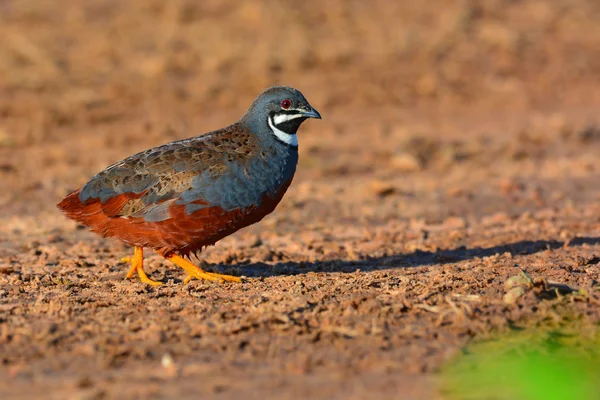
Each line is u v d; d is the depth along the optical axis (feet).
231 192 36.99
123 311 33.04
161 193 36.70
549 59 95.76
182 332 30.58
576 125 76.07
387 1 108.58
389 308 32.63
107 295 35.60
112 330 30.99
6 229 50.14
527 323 31.27
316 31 98.22
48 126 72.79
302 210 55.21
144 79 83.76
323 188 59.88
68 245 46.62
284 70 87.66
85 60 87.04
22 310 33.22
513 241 45.39
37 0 101.35
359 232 49.88
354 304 33.06
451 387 26.58
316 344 29.81
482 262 40.55
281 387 26.53
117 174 37.45
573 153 68.49
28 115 74.43
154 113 76.33
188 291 36.11
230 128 38.55
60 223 51.52
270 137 38.14
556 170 63.77
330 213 54.44
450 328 30.99
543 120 78.43
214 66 87.30
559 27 104.68
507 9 109.19
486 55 95.35
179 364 28.22
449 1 108.78
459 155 67.92
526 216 51.44
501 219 51.55
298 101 38.24
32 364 28.25
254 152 37.68
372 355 28.73
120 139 69.31
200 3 102.32
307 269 40.65
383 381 26.94
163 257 40.88
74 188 58.59
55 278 38.27
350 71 88.79
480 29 101.71
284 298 34.09
